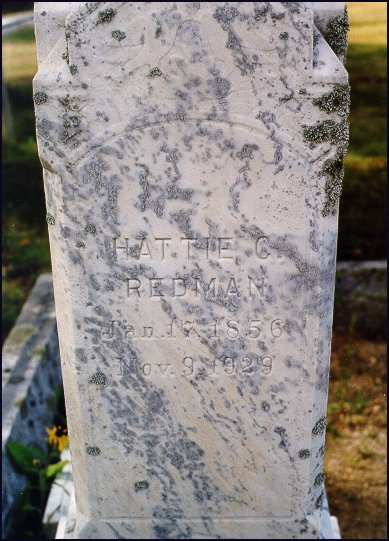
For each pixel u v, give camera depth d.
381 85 4.54
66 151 1.82
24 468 2.78
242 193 1.85
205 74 1.73
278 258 1.92
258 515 2.26
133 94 1.76
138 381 2.08
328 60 1.75
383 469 3.19
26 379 3.11
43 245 4.56
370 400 3.57
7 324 3.88
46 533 2.59
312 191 1.85
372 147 4.49
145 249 1.92
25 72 4.90
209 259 1.93
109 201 1.87
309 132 1.79
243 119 1.78
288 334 2.00
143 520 2.28
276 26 1.69
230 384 2.07
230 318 1.99
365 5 5.02
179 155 1.82
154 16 1.69
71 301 1.98
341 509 2.99
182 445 2.16
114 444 2.16
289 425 2.12
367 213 4.29
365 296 3.87
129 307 1.98
